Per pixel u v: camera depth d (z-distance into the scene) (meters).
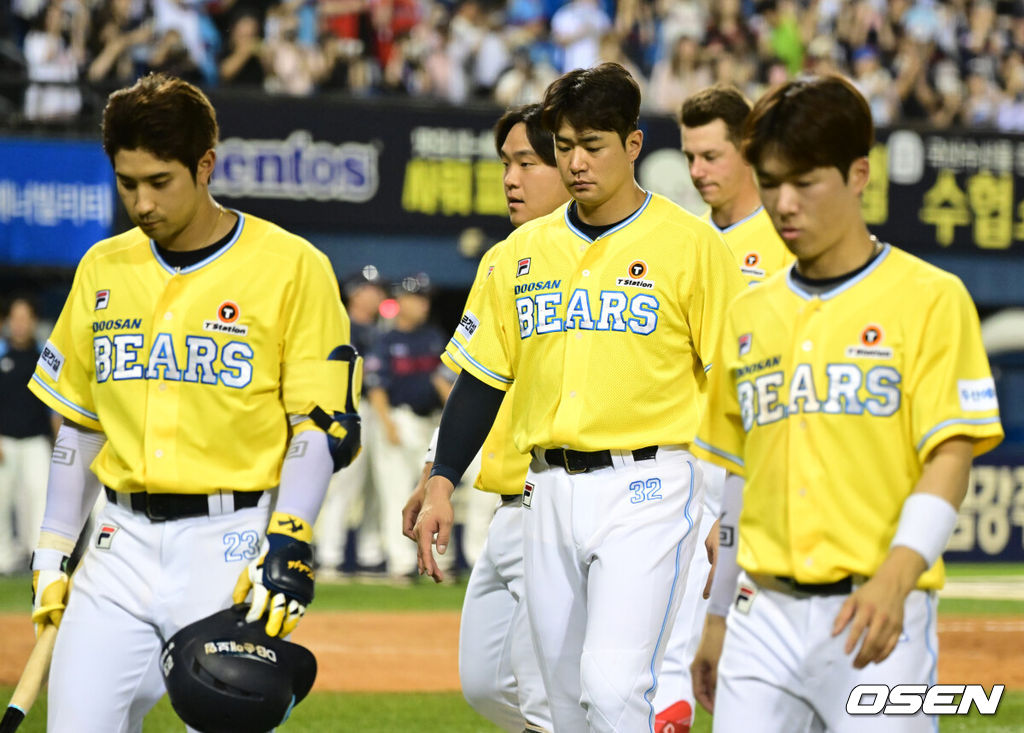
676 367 14.48
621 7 60.38
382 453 44.12
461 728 23.64
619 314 14.33
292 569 12.32
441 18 58.28
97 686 12.62
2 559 44.09
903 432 10.84
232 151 48.03
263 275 12.83
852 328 10.95
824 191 10.62
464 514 47.09
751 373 11.51
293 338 12.91
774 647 11.11
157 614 12.68
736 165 19.34
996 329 55.62
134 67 52.78
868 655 10.15
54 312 49.25
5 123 45.38
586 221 14.80
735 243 19.36
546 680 14.83
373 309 45.53
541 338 14.62
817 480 10.95
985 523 50.28
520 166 17.19
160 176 12.21
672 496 14.33
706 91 19.45
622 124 14.15
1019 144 52.28
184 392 12.73
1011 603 40.31
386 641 32.81
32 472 43.84
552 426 14.39
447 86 57.19
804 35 61.81
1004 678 28.41
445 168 49.69
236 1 57.38
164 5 54.00
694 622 18.08
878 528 10.86
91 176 45.59
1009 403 56.00
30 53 52.25
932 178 51.91
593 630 13.91
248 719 12.06
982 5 65.06
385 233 49.88
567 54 59.47
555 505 14.51
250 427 12.84
